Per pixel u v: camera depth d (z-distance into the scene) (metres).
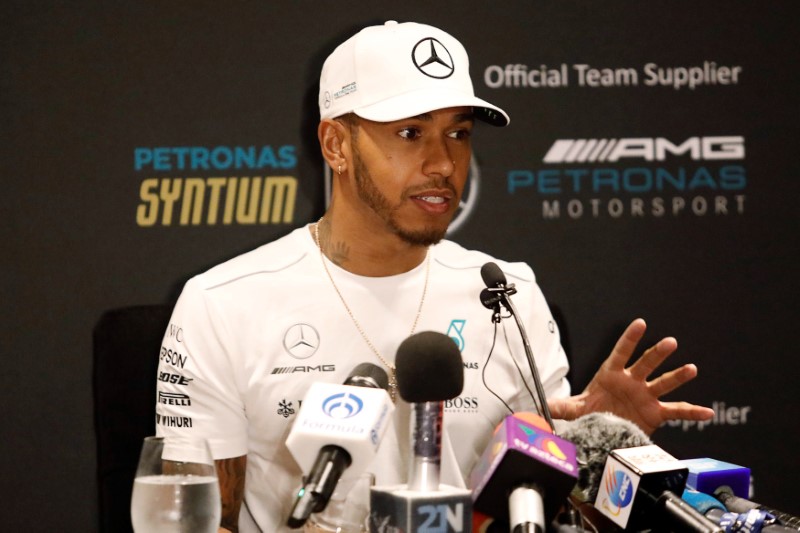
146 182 8.19
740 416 8.63
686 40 8.52
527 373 6.04
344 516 3.77
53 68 8.06
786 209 8.61
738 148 8.58
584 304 8.54
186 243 8.24
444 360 3.49
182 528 3.70
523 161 8.48
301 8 8.28
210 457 3.93
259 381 5.63
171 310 6.86
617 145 8.52
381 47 5.26
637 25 8.48
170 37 8.17
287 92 8.29
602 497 4.11
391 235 5.64
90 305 8.14
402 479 5.47
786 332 8.64
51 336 8.11
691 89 8.54
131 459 6.61
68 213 8.11
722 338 8.61
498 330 5.98
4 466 8.10
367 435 3.57
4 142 8.03
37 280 8.09
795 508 8.64
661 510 3.79
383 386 4.32
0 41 8.02
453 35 8.40
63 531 8.16
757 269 8.62
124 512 6.54
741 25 8.54
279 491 5.63
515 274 6.30
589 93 8.48
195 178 8.23
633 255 8.55
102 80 8.12
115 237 8.16
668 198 8.55
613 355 5.26
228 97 8.25
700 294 8.59
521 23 8.42
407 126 5.16
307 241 5.99
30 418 8.11
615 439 4.32
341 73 5.43
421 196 5.21
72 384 8.12
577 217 8.52
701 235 8.59
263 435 5.68
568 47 8.46
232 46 8.24
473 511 3.79
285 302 5.76
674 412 5.27
